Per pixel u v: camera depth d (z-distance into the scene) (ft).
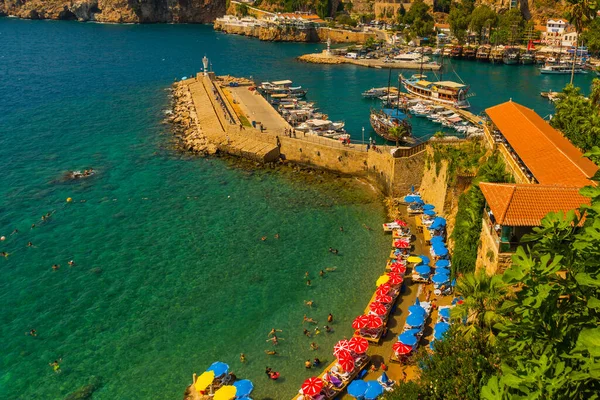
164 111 453.99
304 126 376.07
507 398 80.89
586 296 85.81
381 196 286.46
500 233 150.61
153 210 269.64
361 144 333.01
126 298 199.82
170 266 220.64
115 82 582.76
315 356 169.58
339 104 485.97
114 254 229.45
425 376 127.03
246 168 325.01
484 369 118.01
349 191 292.81
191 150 353.31
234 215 264.52
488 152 248.52
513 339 97.71
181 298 199.82
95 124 414.21
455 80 595.88
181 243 238.07
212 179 308.60
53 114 443.32
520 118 234.99
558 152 192.65
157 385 159.22
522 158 199.72
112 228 251.19
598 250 82.07
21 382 159.94
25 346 174.81
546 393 75.72
